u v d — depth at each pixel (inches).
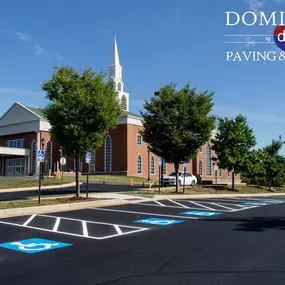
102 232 427.5
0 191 1195.3
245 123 1439.5
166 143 989.2
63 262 290.0
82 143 752.3
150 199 847.7
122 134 2292.1
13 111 2568.9
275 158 1690.5
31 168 2399.1
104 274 255.1
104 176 2106.3
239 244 355.9
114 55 2935.5
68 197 808.9
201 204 772.0
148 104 1008.9
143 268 269.7
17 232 426.3
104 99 746.8
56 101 727.1
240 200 941.8
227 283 232.2
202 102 1008.9
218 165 1438.2
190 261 289.4
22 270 267.4
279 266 273.3
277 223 499.8
